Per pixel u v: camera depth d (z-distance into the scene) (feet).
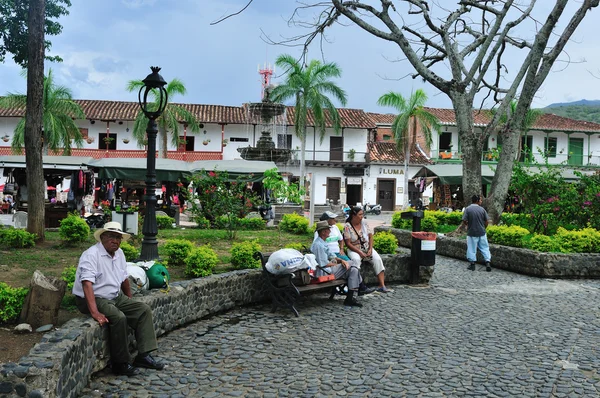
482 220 38.19
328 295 28.91
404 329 22.02
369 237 30.32
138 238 39.19
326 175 135.44
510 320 23.68
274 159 96.43
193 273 26.91
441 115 139.23
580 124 142.00
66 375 13.16
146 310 16.84
